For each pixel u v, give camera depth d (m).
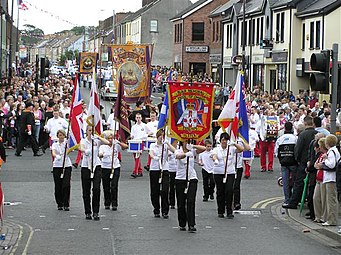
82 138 18.09
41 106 33.19
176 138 16.20
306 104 41.72
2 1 76.12
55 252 13.46
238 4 73.56
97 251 13.56
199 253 13.45
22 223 16.56
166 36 106.25
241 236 15.29
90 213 17.25
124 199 20.23
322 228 16.00
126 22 118.25
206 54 90.44
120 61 33.31
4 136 34.00
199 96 16.33
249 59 63.28
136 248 13.87
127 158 30.95
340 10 51.06
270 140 26.66
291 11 57.59
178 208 15.88
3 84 45.34
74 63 100.75
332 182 16.34
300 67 56.62
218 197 17.70
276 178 25.23
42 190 21.66
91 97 17.42
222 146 17.64
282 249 13.93
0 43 59.88
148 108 30.39
